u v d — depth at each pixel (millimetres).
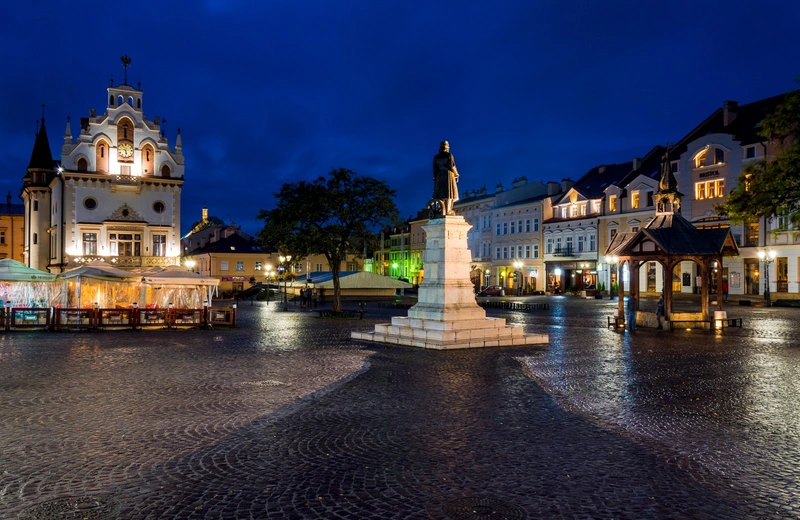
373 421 9430
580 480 6746
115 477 6820
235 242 85562
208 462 7367
